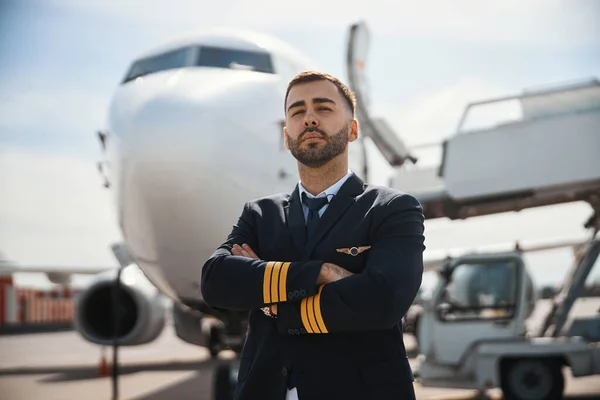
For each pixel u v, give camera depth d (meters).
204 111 4.74
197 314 10.17
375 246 1.68
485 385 6.78
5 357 17.11
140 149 4.60
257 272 1.63
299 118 1.78
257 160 4.76
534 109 6.55
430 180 7.84
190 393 8.40
